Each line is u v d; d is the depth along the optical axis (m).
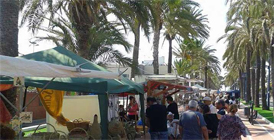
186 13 25.84
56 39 17.44
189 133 7.83
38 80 8.80
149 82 15.84
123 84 9.50
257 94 45.19
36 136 9.49
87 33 16.25
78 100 14.48
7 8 10.09
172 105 12.38
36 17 15.51
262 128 20.61
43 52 9.66
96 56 17.11
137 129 13.35
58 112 11.71
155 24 18.17
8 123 7.79
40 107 28.44
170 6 25.12
